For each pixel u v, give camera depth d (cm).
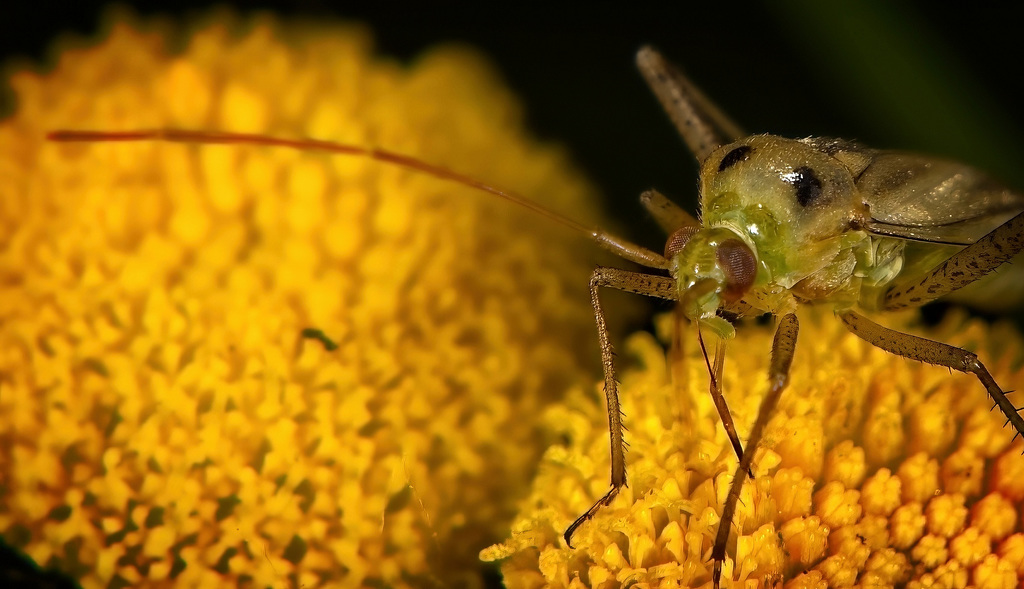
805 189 5
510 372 5
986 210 5
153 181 5
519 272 5
